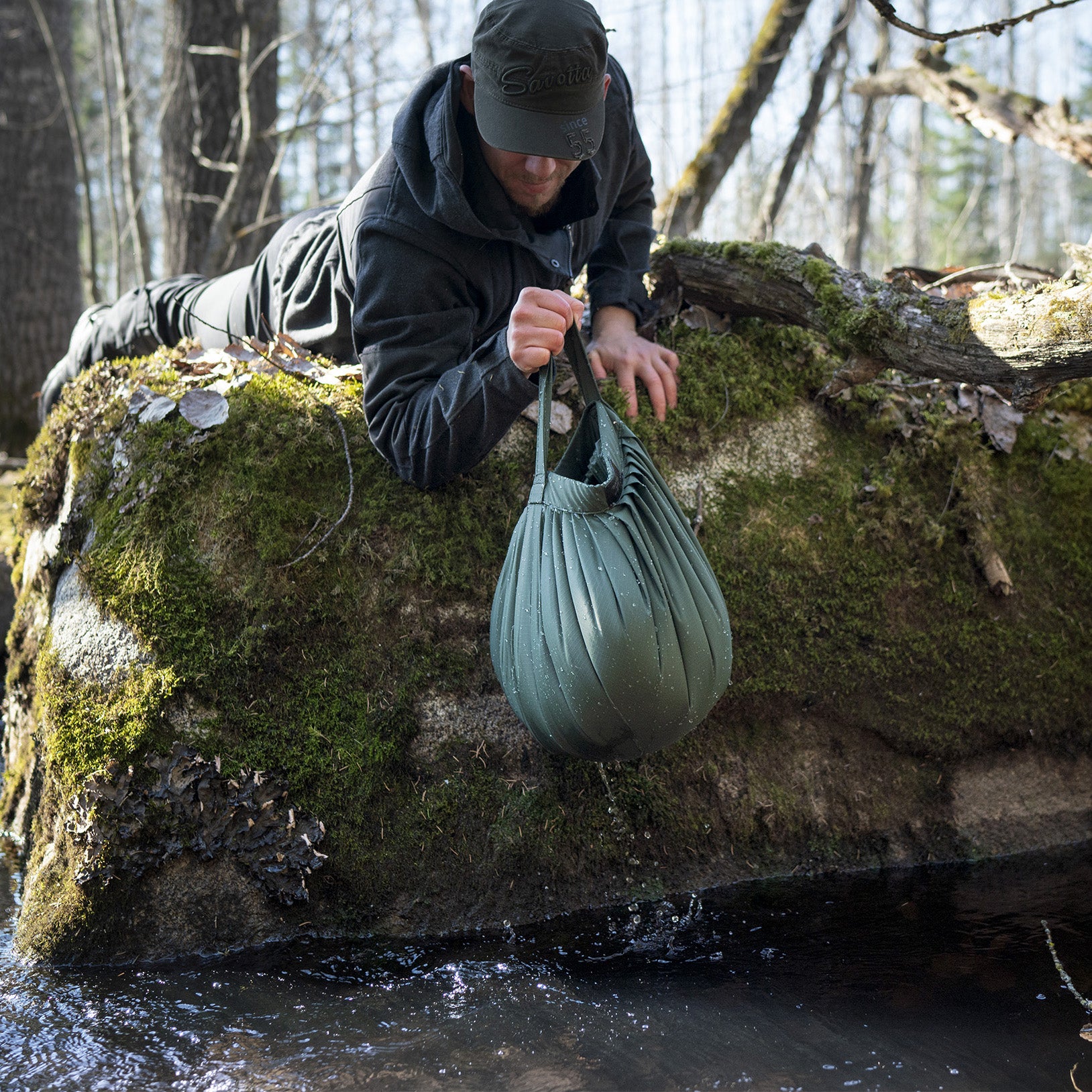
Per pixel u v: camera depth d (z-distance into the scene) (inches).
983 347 77.5
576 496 63.6
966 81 171.9
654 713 61.7
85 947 68.5
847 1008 61.9
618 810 80.1
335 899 72.6
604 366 90.8
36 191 287.1
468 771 77.0
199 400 82.4
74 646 76.2
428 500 81.9
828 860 85.7
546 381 69.8
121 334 122.8
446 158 72.0
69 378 132.0
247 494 78.1
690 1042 57.9
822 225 317.1
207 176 244.4
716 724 85.3
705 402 92.9
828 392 93.2
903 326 82.7
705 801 83.3
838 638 88.7
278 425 81.0
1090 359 71.4
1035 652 94.0
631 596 60.6
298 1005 62.7
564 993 64.1
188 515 77.5
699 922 75.1
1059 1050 56.7
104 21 281.1
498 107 66.9
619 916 76.2
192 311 114.8
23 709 96.4
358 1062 55.9
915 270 128.0
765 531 89.2
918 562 92.9
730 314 100.3
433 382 75.9
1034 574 96.8
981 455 99.3
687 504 88.7
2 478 220.1
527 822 77.1
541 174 70.6
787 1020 60.5
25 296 285.0
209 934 70.4
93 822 70.2
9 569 145.7
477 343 83.4
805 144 229.6
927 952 69.9
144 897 69.9
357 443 82.8
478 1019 60.8
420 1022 60.4
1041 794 92.7
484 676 79.6
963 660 91.7
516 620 64.7
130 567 76.0
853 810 87.3
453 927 73.6
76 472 86.7
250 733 73.2
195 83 237.3
